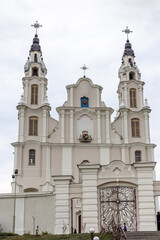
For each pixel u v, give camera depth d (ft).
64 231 105.81
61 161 174.29
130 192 113.50
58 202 115.65
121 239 85.76
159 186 113.91
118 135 181.78
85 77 188.65
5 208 130.11
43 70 195.62
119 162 116.37
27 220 126.31
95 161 175.52
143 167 114.52
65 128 180.34
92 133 180.65
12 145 175.11
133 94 194.18
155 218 110.42
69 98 185.26
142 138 184.44
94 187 114.11
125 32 216.74
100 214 112.06
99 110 182.80
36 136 179.22
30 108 182.80
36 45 202.80
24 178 169.99
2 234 111.75
